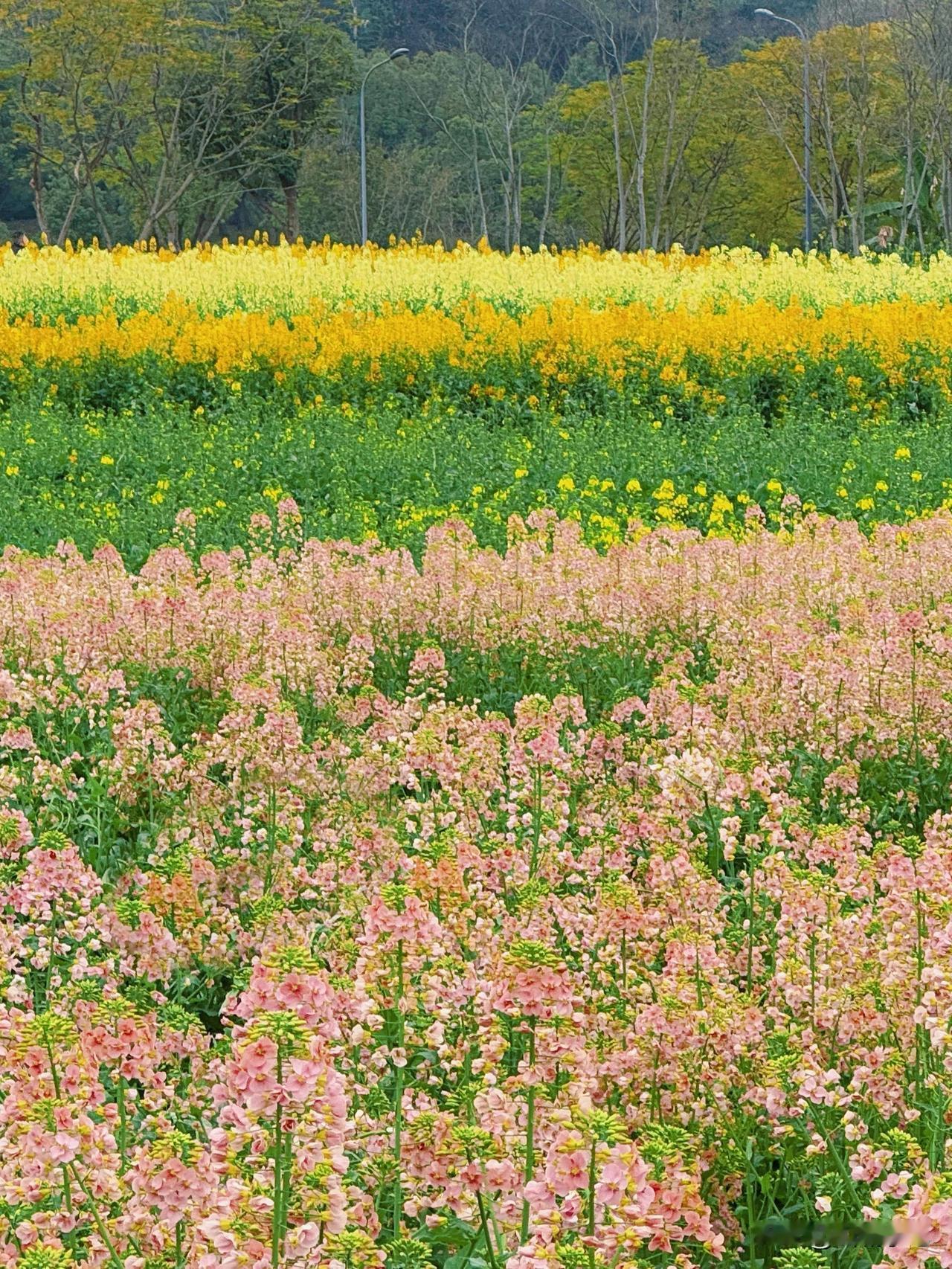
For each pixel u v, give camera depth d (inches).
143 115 2790.4
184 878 212.7
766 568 423.5
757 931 207.3
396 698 354.6
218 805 269.7
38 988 203.8
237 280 1200.8
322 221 3865.7
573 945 197.5
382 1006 165.9
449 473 669.9
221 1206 121.5
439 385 895.7
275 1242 118.6
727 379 887.7
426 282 1184.8
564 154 3703.3
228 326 934.4
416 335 920.3
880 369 901.2
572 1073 153.6
